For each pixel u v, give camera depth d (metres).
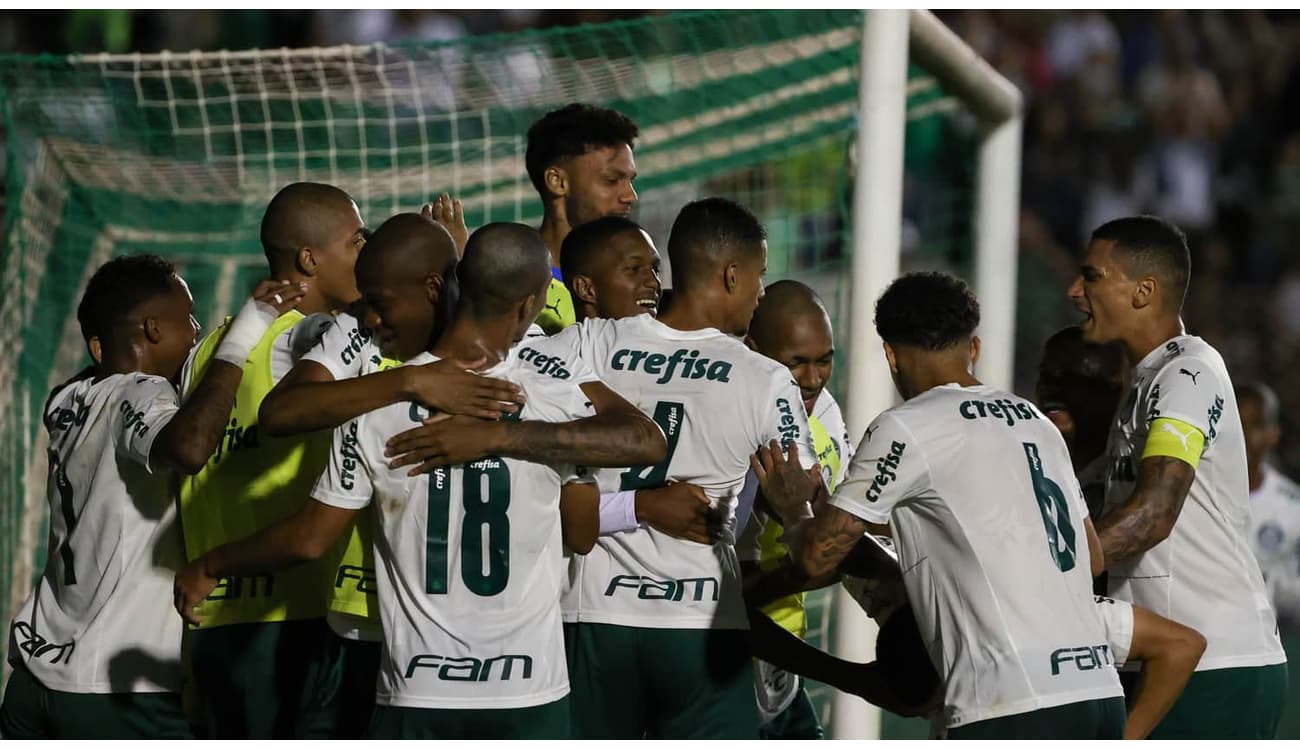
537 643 12.77
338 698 13.94
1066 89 52.19
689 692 13.94
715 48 24.44
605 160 16.92
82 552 14.55
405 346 13.20
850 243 20.83
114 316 14.81
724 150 25.75
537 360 13.24
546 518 12.84
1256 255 49.81
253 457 14.41
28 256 24.86
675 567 13.89
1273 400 23.41
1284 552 23.23
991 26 52.56
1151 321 15.14
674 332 14.16
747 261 14.20
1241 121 52.50
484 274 12.47
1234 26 54.09
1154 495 14.20
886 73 20.69
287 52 23.62
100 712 14.42
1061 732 12.73
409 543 12.61
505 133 25.98
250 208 27.30
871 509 13.02
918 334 13.57
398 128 26.78
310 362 13.15
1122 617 13.93
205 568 12.91
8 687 15.08
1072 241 50.00
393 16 46.47
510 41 24.33
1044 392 16.80
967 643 12.92
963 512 12.95
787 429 13.71
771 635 15.09
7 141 24.11
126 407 14.18
